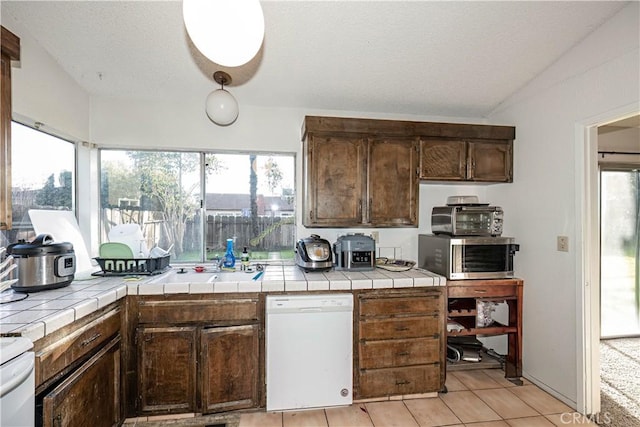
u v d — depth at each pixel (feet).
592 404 6.59
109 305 5.58
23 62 5.79
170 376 6.17
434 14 5.73
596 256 6.66
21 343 3.55
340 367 6.61
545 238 7.53
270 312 6.37
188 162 8.65
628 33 5.69
